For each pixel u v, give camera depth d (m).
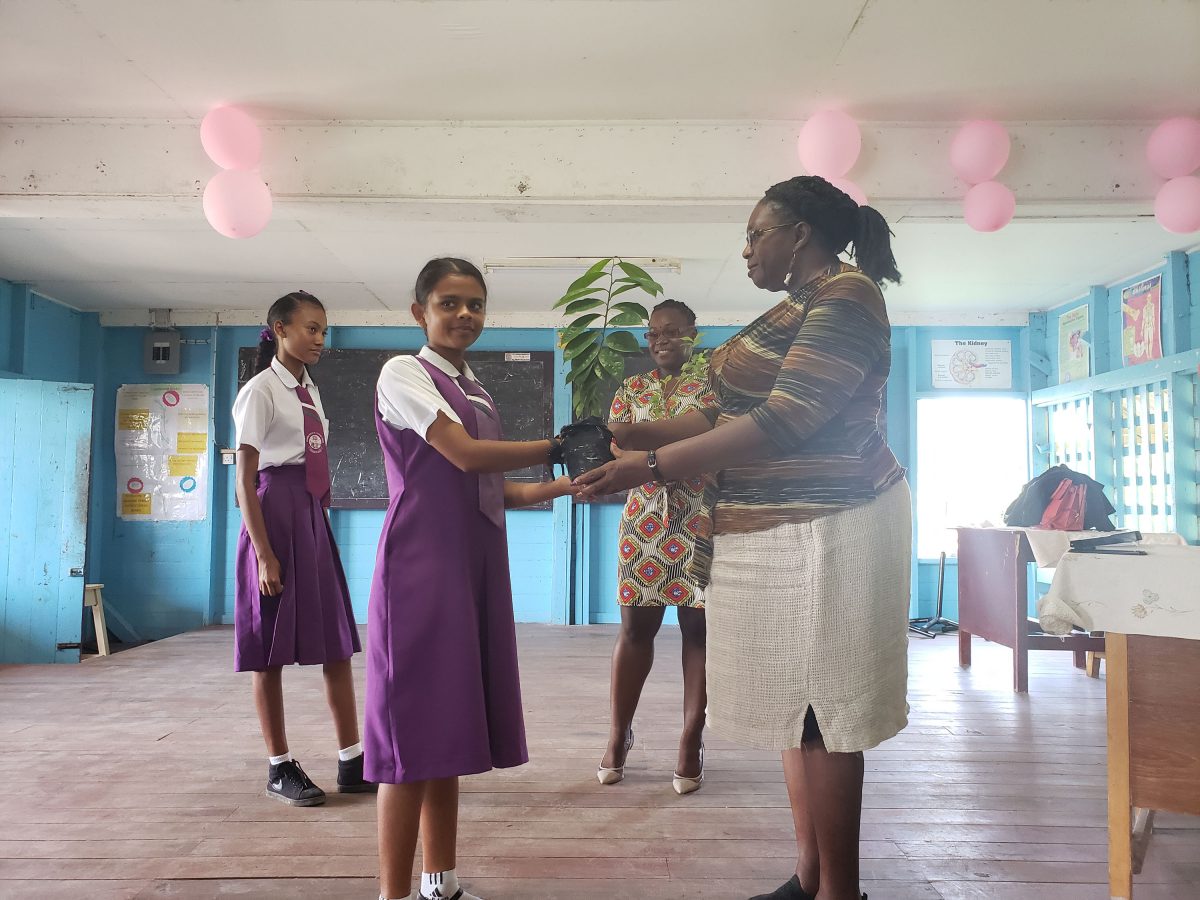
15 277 5.27
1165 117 3.21
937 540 6.20
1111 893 1.60
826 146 2.97
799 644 1.18
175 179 3.22
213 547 6.09
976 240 4.43
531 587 6.21
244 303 6.02
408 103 3.10
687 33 2.63
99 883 1.72
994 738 2.88
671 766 2.54
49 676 4.07
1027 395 6.10
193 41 2.67
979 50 2.73
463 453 1.36
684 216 3.39
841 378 1.13
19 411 4.63
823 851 1.21
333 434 6.16
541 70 2.86
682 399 2.27
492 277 5.27
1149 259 4.77
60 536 4.63
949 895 1.68
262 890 1.69
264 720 2.23
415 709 1.37
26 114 3.18
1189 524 4.49
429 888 1.57
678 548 2.26
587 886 1.71
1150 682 1.57
